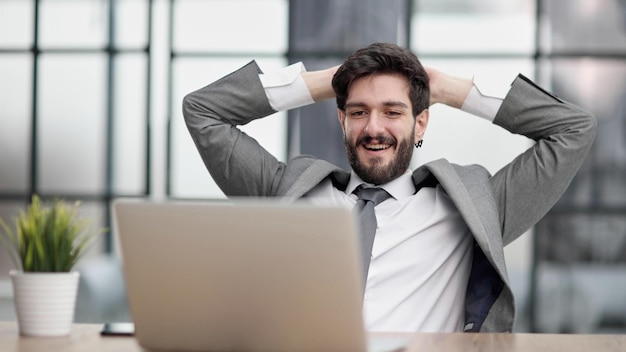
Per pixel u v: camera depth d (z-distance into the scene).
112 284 5.64
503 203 2.94
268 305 1.80
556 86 5.84
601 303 5.84
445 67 5.84
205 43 6.07
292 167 3.04
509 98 3.03
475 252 2.82
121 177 6.11
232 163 3.10
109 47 6.14
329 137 5.88
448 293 2.83
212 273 1.81
